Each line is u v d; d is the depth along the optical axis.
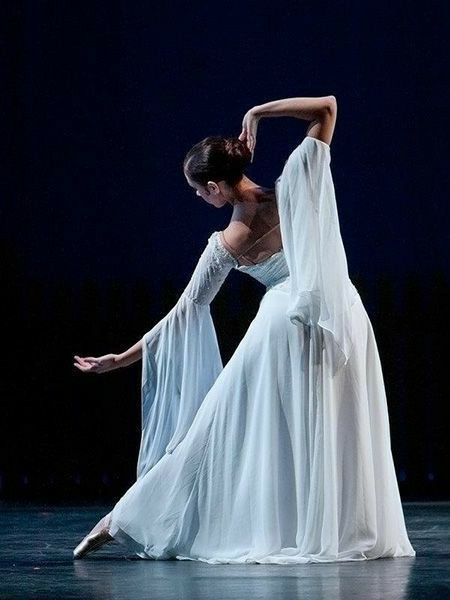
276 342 8.53
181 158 20.48
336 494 8.31
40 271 20.47
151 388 9.19
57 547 9.72
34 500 17.69
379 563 8.03
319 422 8.35
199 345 9.12
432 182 19.86
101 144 20.64
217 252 8.84
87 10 20.80
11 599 6.29
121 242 20.50
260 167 20.00
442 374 18.78
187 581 7.07
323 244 8.52
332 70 20.17
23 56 20.75
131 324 19.31
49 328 19.44
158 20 20.66
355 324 8.66
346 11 20.16
